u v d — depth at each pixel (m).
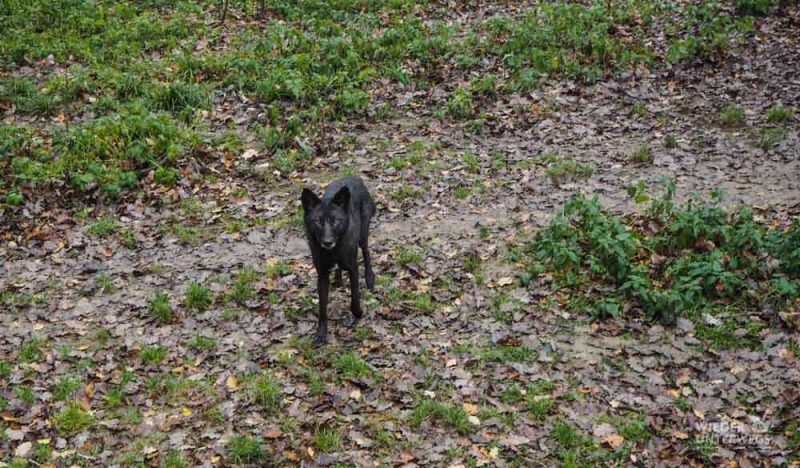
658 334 6.80
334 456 5.52
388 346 6.93
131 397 6.31
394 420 5.93
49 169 10.53
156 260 8.81
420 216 9.50
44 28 16.03
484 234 8.85
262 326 7.34
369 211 7.52
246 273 8.27
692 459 5.31
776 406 5.76
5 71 14.16
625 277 7.52
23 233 9.39
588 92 13.05
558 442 5.60
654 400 5.96
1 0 16.73
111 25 16.38
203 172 10.86
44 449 5.66
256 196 10.30
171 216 9.83
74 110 12.55
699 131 11.48
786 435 5.47
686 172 10.16
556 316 7.24
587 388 6.17
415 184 10.36
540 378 6.34
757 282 7.26
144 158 10.83
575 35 14.86
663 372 6.31
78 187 10.23
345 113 12.65
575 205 8.41
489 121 12.30
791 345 6.44
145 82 13.48
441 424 5.86
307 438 5.73
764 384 6.02
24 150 11.02
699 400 5.93
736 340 6.63
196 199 10.25
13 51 14.62
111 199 10.14
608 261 7.65
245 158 11.24
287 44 15.16
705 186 9.69
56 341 7.22
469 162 10.77
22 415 6.07
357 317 7.30
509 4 17.81
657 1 16.94
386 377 6.47
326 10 17.38
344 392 6.27
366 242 7.64
